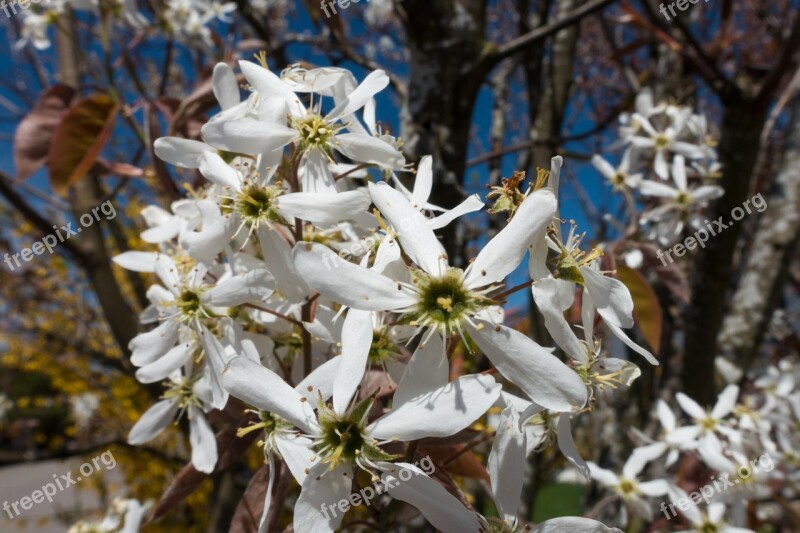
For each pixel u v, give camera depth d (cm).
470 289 7
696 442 16
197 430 10
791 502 23
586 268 8
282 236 9
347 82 10
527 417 8
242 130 9
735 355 23
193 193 11
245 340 9
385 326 9
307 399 8
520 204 8
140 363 10
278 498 9
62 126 14
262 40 22
